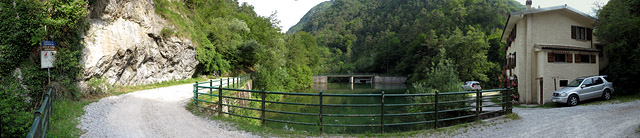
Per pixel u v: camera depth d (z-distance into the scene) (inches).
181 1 1269.7
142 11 789.2
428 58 2454.5
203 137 266.4
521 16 724.7
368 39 6043.3
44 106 228.8
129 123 319.6
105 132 275.4
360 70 4274.1
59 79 453.7
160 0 987.3
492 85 2017.7
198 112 400.5
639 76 625.3
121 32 649.6
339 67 4667.8
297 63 2196.1
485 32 3440.0
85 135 260.2
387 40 4798.2
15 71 410.6
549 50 685.9
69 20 464.8
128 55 687.1
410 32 4281.5
